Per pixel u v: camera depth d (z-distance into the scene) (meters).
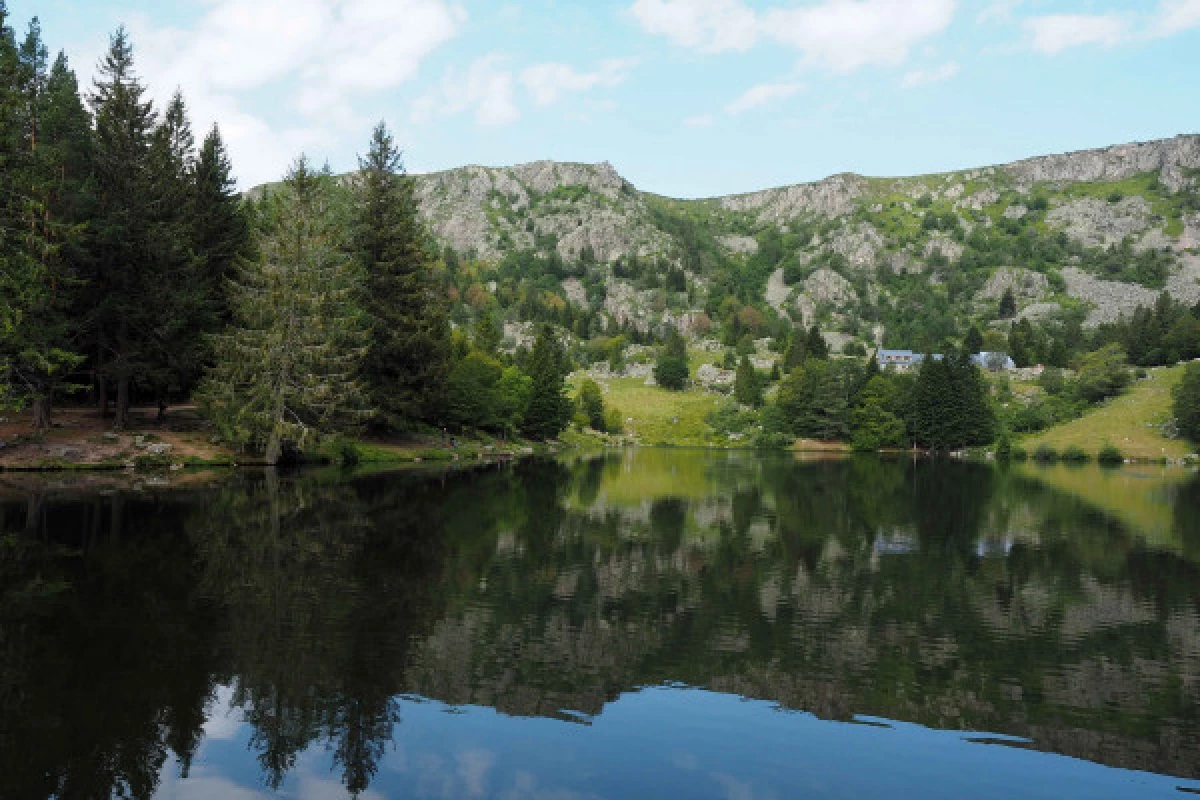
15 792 7.15
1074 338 176.38
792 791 7.91
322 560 18.00
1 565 16.38
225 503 26.33
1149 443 93.44
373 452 50.53
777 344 195.25
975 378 104.75
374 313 51.12
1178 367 121.12
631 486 42.47
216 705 9.46
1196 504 38.25
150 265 38.91
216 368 41.12
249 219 59.25
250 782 7.56
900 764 8.67
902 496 40.06
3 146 31.80
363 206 53.84
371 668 11.02
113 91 39.06
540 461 63.69
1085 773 8.59
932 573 19.45
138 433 40.34
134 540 19.39
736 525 27.42
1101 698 10.91
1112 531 27.81
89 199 36.53
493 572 17.67
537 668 11.38
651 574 18.33
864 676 11.59
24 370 35.06
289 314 40.94
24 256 31.05
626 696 10.46
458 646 12.18
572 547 21.56
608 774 8.11
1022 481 53.16
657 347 196.75
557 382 93.00
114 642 11.57
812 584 17.81
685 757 8.62
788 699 10.57
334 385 43.62
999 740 9.43
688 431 126.50
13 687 9.71
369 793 7.46
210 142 49.75
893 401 110.12
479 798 7.41
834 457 89.94
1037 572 19.91
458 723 9.31
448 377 58.06
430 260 55.94
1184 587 18.34
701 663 11.95
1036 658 12.66
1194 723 10.08
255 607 13.75
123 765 7.80
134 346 40.16
